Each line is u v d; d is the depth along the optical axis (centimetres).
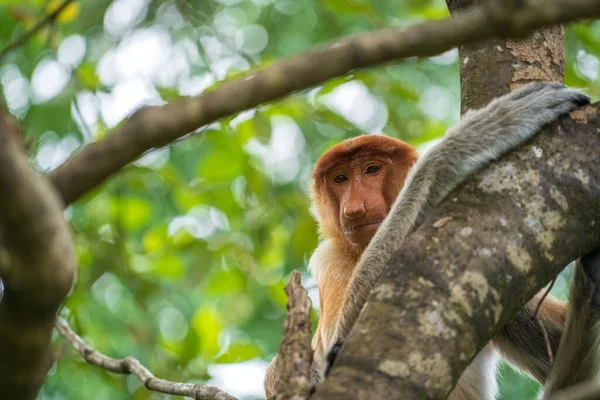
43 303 445
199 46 1719
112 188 1641
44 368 480
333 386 562
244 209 1593
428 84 2088
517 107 768
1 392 480
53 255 432
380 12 1925
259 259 1577
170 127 459
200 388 932
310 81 470
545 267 650
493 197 667
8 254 429
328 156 1198
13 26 1789
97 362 1066
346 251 1151
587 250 684
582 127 708
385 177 1151
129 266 1526
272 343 1752
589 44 1543
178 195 1642
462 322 604
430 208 837
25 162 414
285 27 2073
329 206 1188
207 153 1867
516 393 1591
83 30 1900
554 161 686
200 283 1536
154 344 1440
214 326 1429
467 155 808
